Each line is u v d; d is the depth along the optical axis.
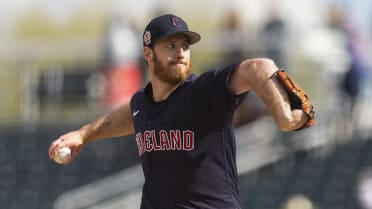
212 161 18.09
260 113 48.03
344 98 47.31
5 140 54.69
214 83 17.58
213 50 50.91
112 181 49.34
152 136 18.56
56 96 53.91
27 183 51.91
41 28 111.38
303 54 48.44
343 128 47.38
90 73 52.97
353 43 47.28
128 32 51.12
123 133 20.92
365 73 48.09
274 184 46.97
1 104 56.03
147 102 19.00
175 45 18.17
